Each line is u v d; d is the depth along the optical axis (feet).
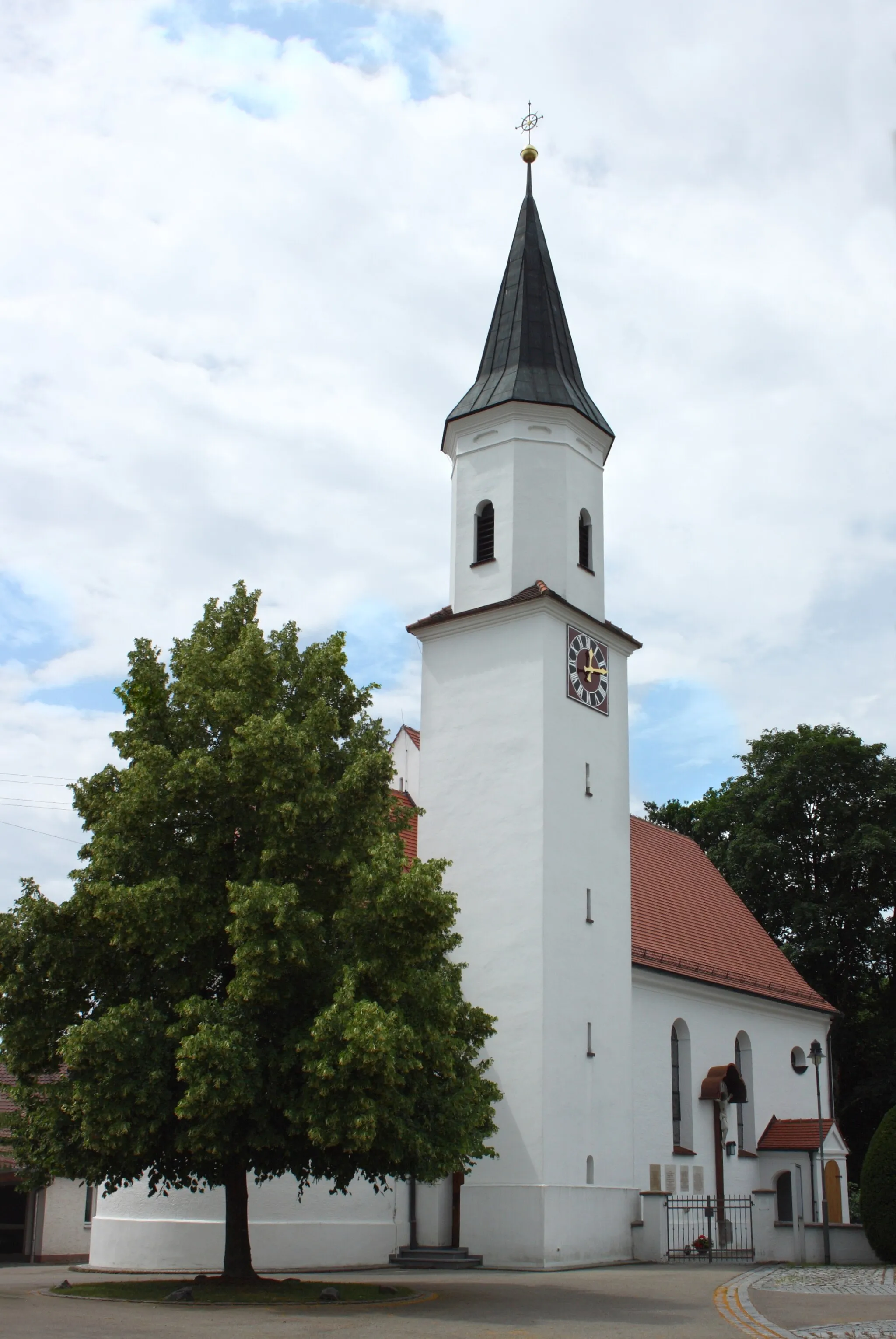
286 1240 92.27
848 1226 101.76
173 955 67.97
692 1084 127.03
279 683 78.48
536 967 101.60
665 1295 72.69
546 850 104.32
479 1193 98.63
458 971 81.82
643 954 124.36
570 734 110.22
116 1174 70.13
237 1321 55.93
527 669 109.29
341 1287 72.18
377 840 73.51
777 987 148.97
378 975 68.74
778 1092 145.07
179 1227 91.20
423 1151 68.39
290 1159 70.85
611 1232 102.17
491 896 105.91
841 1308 64.75
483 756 110.01
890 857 172.35
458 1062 77.30
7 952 68.74
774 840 182.91
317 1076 64.44
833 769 180.86
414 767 138.10
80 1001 70.74
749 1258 111.86
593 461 120.78
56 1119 68.28
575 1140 100.83
